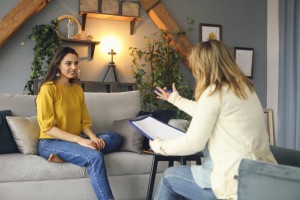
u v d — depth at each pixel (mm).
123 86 4422
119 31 4500
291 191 1165
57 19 3971
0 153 2473
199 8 4812
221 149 1427
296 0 4320
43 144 2426
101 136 2617
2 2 4031
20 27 4051
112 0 4344
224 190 1369
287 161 1783
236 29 4965
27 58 4129
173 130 1831
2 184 2232
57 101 2471
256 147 1427
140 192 2570
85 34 4355
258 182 1232
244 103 1450
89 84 4094
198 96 1539
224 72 1478
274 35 4906
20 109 2812
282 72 4473
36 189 2291
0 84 4035
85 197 2398
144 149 2721
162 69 4285
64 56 2531
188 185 1507
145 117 1915
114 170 2490
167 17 4500
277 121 4605
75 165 2361
